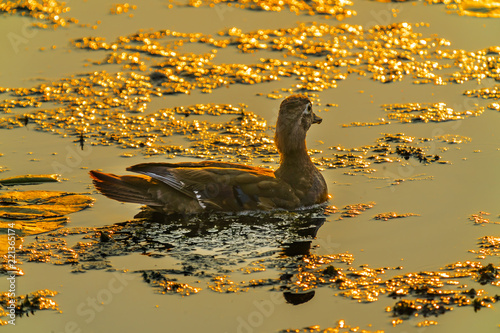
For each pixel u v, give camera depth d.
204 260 12.97
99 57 22.84
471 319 10.96
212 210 15.02
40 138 18.06
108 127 18.84
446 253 12.96
